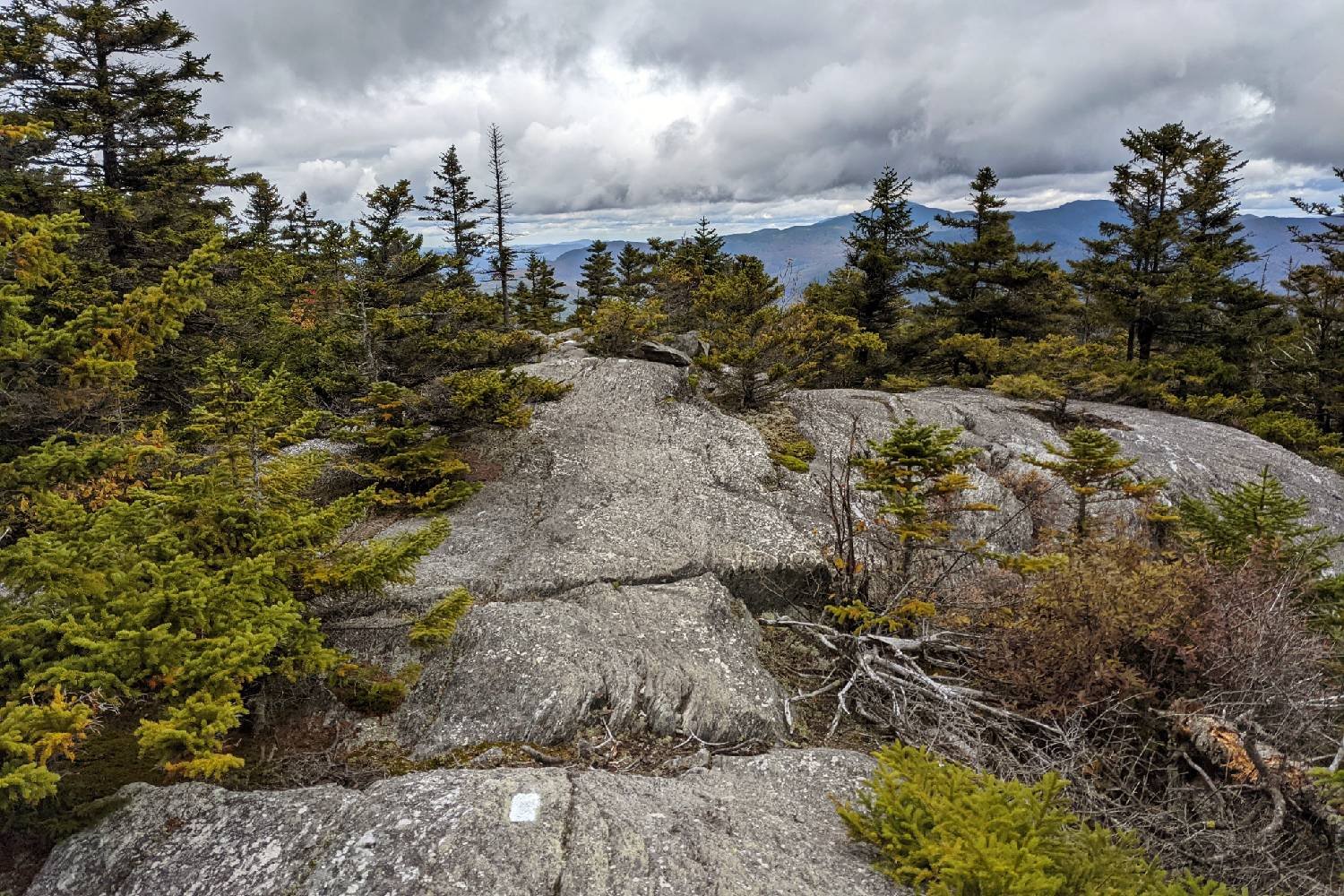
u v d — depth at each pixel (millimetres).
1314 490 13406
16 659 3822
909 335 24406
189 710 3482
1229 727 5285
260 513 4957
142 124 15289
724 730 5535
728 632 6938
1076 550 6914
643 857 3535
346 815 3721
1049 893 3156
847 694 6480
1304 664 5688
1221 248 28312
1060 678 5887
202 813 3826
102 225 13484
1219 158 24344
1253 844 4355
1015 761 5203
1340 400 25125
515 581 7168
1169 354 26562
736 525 8844
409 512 8914
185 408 12539
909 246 27172
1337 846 4520
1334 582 6980
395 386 8906
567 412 11875
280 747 4832
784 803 4406
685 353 15945
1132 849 3797
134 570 4051
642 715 5418
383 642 5934
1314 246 25578
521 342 11844
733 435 11586
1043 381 15578
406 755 4875
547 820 3693
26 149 12539
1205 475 13086
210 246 4375
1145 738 5727
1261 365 27219
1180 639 5781
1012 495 11094
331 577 5020
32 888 3402
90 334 4145
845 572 7520
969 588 7352
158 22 14922
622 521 8656
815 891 3451
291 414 9602
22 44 13422
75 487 6766
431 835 3484
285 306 17234
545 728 5105
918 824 3709
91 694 3797
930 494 7086
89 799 3934
